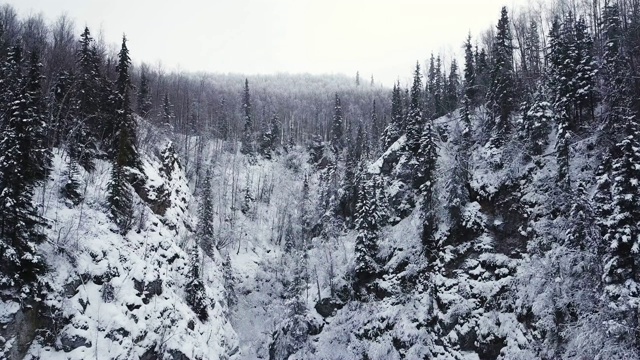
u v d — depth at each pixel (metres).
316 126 134.88
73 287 29.48
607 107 38.69
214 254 62.44
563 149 37.75
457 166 47.75
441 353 40.50
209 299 48.16
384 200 58.81
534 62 68.69
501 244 42.47
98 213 37.97
